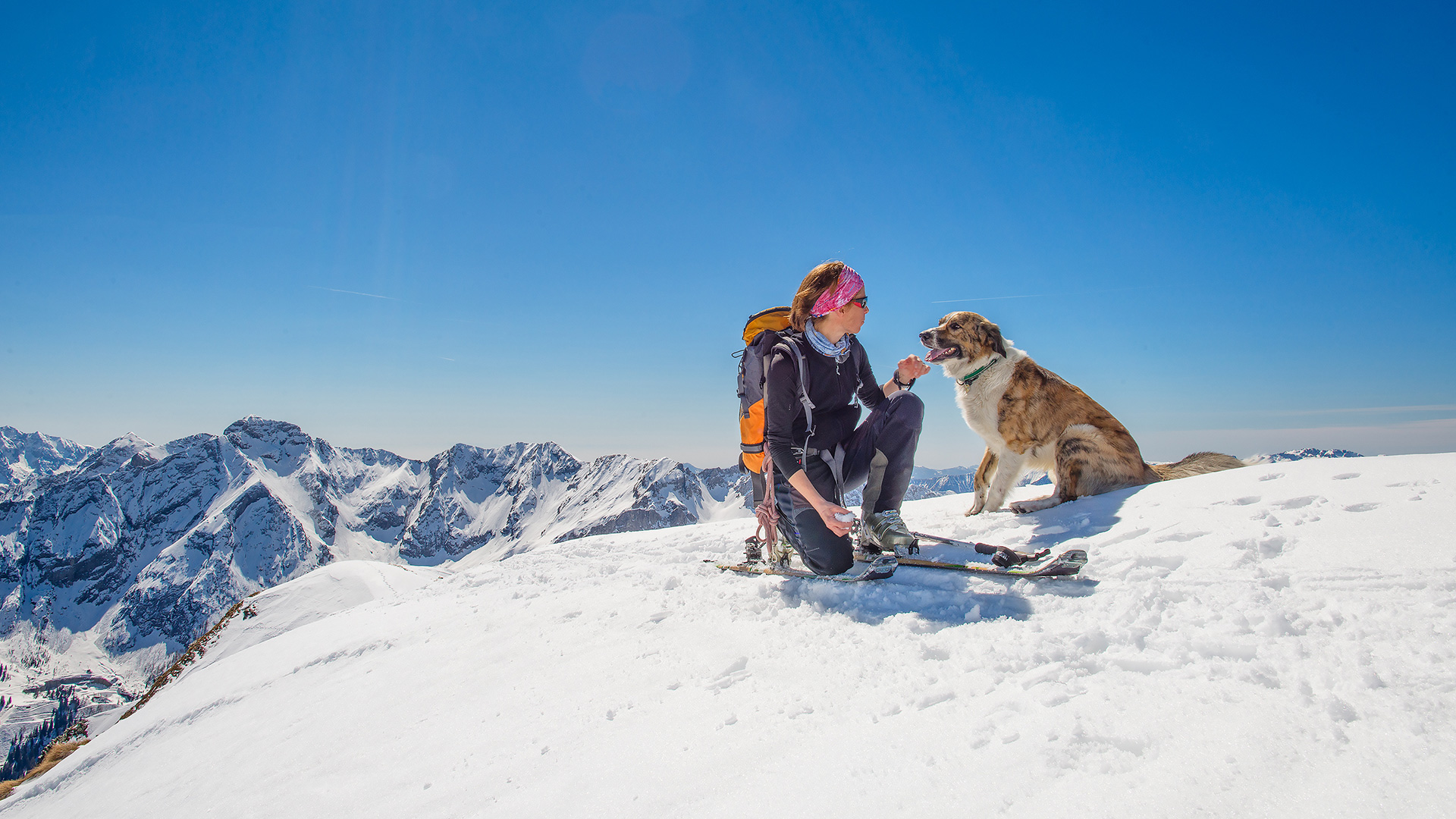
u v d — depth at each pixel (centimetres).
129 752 518
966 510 514
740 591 361
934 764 159
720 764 184
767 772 175
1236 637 196
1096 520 388
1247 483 382
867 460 346
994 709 180
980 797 143
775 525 352
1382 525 281
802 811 153
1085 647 211
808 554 334
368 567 2886
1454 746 128
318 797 239
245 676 558
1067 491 455
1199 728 151
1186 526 334
